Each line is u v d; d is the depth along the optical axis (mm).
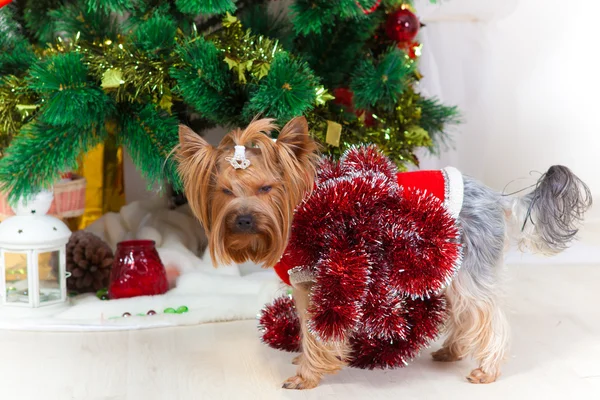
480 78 1807
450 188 1128
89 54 1312
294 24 1354
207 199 1105
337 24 1437
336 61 1461
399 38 1474
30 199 1336
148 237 1549
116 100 1323
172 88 1339
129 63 1285
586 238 1747
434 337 1166
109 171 1691
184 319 1330
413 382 1141
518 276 1545
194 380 1140
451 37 1789
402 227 1087
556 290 1470
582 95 1830
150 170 1342
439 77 1800
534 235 1154
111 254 1474
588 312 1365
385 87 1417
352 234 1094
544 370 1162
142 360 1200
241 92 1351
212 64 1286
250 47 1308
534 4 1794
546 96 1833
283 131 1093
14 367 1174
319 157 1154
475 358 1151
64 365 1181
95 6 1300
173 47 1302
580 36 1810
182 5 1284
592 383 1125
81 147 1343
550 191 1142
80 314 1338
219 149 1097
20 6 1500
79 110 1270
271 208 1086
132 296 1402
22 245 1323
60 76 1256
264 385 1129
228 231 1091
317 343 1120
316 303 1085
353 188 1097
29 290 1338
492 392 1105
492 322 1135
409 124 1499
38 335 1287
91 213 1692
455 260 1087
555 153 1851
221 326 1331
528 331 1290
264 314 1253
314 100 1301
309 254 1095
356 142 1450
